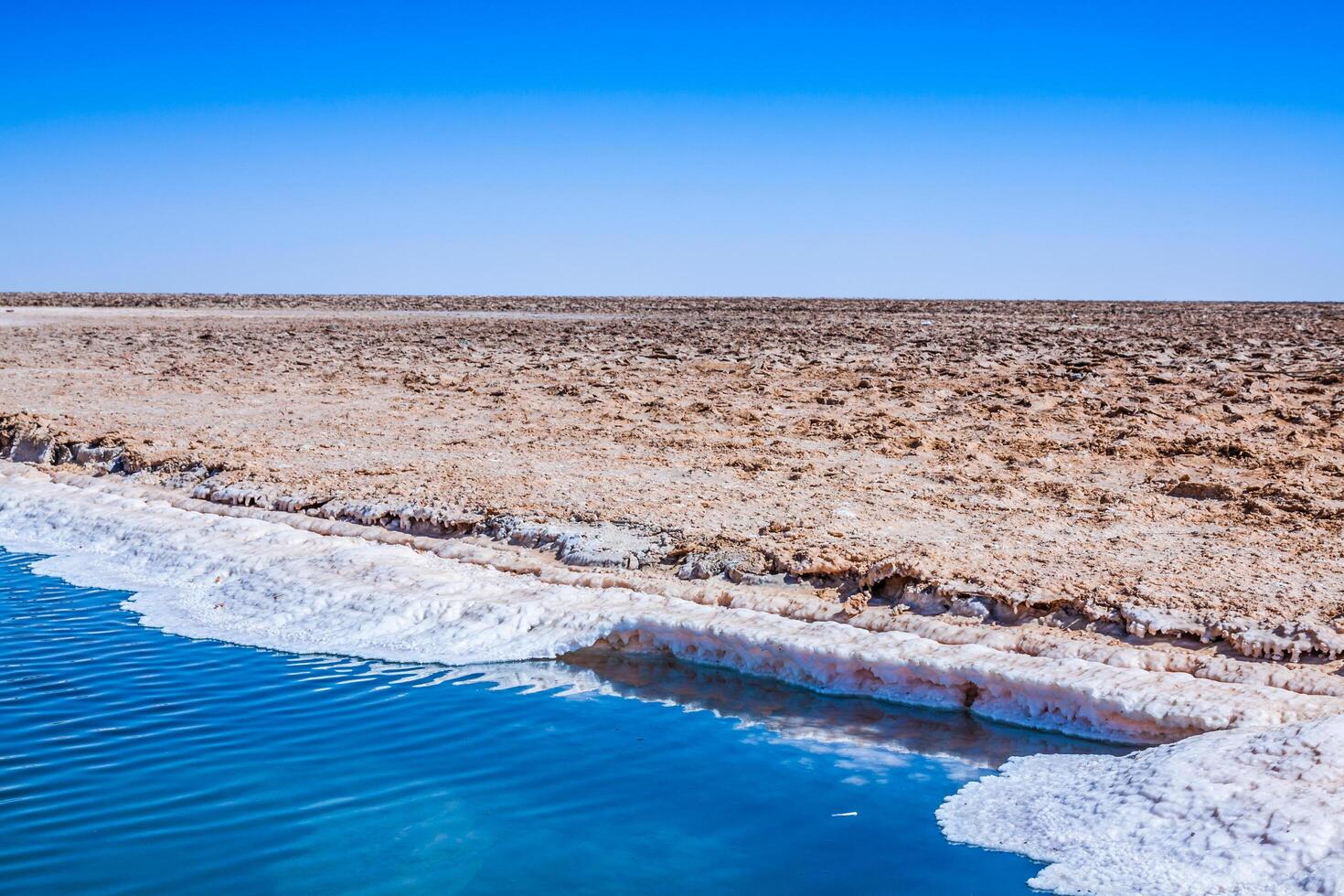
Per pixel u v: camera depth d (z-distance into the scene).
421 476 13.43
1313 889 5.00
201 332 37.56
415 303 66.94
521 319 47.16
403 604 9.64
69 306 57.50
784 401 19.50
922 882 5.57
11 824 6.18
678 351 28.53
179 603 10.34
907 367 23.89
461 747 7.23
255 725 7.60
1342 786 5.55
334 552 10.94
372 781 6.75
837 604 8.91
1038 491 12.27
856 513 11.29
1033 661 7.64
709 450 15.12
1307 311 51.81
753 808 6.38
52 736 7.39
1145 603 8.06
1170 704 6.82
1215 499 11.75
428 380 22.97
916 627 8.43
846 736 7.38
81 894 5.50
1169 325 39.81
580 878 5.66
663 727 7.57
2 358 27.86
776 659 8.40
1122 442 14.80
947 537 10.29
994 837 5.93
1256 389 19.41
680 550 10.15
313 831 6.12
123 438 16.05
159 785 6.64
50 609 10.22
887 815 6.29
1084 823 5.85
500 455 14.87
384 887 5.57
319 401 20.42
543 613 9.37
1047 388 20.00
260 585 10.44
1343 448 14.25
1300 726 6.08
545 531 10.88
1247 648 7.39
